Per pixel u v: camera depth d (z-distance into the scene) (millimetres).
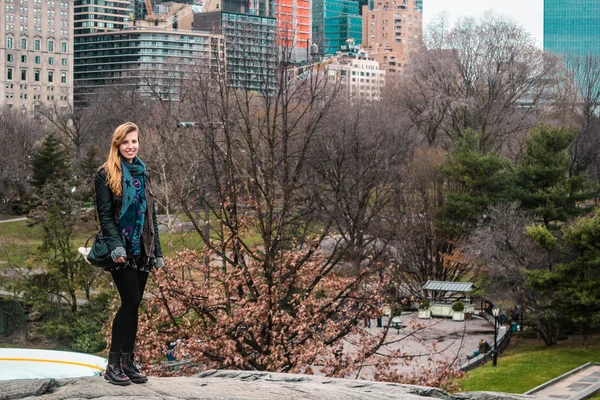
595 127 107188
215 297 31031
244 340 30969
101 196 10578
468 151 81875
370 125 85125
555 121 110000
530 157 78562
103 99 144375
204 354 29594
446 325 72500
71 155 125500
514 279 67250
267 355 29266
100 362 17766
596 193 76625
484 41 109312
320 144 59562
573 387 51562
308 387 10953
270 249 31688
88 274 64312
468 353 61000
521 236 68562
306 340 31312
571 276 63844
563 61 129625
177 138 69062
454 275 86875
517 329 71812
